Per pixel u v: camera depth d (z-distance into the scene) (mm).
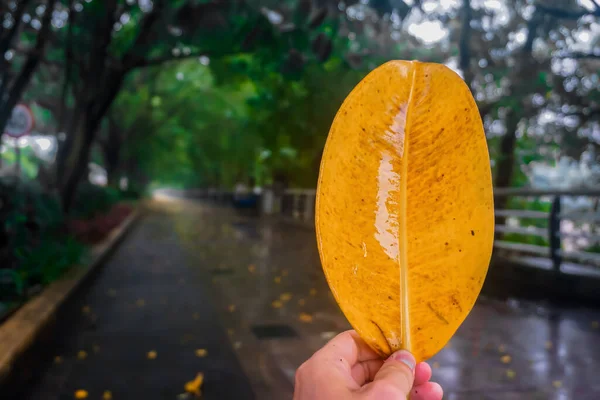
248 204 33781
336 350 618
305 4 6234
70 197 10500
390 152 409
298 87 15594
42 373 4070
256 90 16672
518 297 7035
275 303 6695
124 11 9320
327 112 15977
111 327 5414
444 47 9102
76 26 9227
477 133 406
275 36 6727
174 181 90562
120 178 41281
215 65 10352
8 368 3463
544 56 9273
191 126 32125
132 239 14680
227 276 8789
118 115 28125
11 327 4309
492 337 5191
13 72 7090
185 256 11312
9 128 7680
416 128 408
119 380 3977
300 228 19484
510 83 9188
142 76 21734
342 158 416
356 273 416
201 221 22859
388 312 418
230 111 28922
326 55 6836
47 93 14539
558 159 10188
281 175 27078
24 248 6840
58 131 10414
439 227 409
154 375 4098
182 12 6789
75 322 5574
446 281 410
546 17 8516
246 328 5496
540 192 7742
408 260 413
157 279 8344
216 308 6383
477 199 406
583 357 4602
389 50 7883
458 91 405
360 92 416
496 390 3869
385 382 415
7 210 6723
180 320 5750
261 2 6523
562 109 9375
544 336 5242
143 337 5082
